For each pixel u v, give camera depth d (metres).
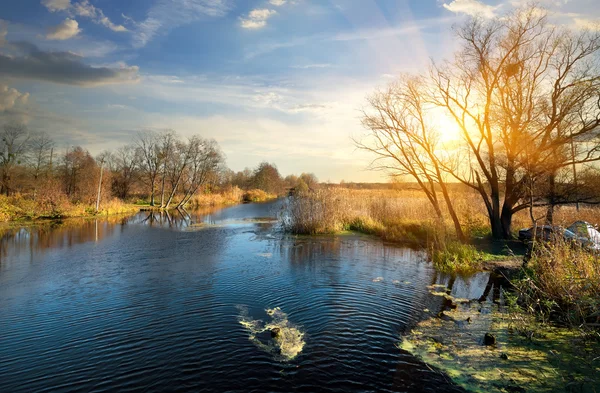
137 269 14.51
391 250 18.69
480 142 21.41
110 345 7.68
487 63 19.89
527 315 8.70
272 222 32.56
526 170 19.19
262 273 13.80
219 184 80.06
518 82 19.44
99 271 14.19
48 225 28.70
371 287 11.91
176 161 54.38
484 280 12.84
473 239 20.95
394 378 6.23
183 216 38.88
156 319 9.14
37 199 33.78
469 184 22.20
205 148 55.72
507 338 7.77
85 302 10.49
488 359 6.82
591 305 7.48
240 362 6.86
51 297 10.96
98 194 38.12
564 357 6.78
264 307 10.02
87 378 6.37
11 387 6.10
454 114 20.89
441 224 20.62
